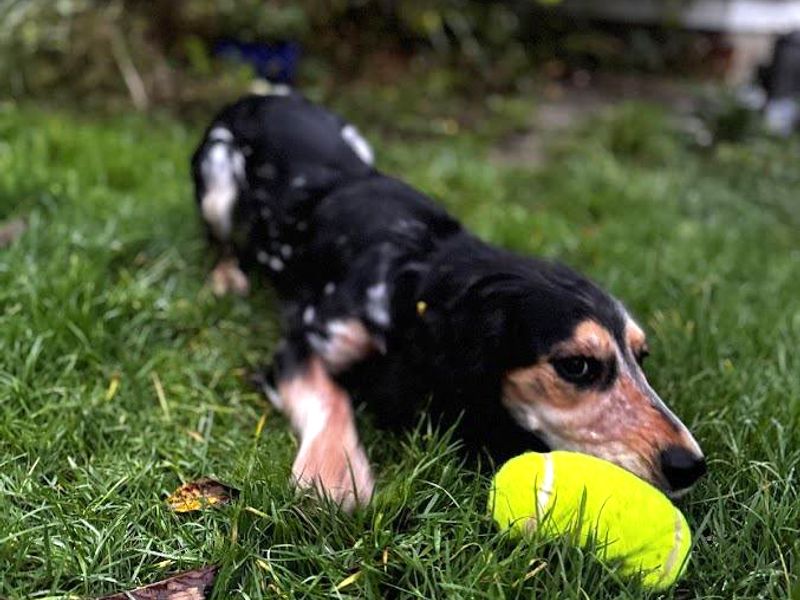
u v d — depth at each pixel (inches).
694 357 25.6
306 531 17.8
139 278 28.5
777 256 37.1
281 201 27.6
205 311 27.3
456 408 20.5
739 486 19.6
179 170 39.0
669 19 74.9
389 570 16.9
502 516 17.2
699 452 18.2
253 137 29.6
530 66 68.3
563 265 22.0
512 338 19.7
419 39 66.2
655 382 23.7
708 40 76.9
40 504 18.3
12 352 23.1
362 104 55.4
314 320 23.8
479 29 66.9
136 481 19.2
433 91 59.8
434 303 21.3
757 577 17.0
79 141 39.2
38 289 25.6
